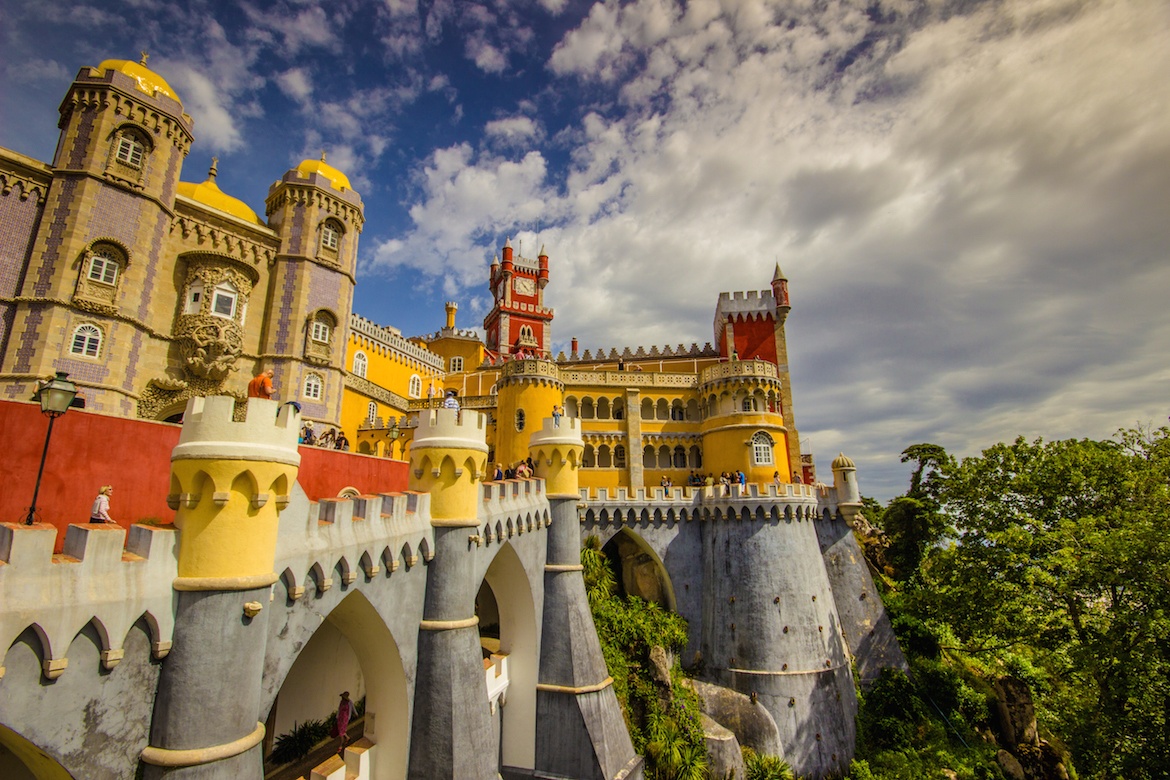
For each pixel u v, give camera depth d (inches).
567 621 1185.4
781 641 1518.2
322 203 1588.3
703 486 1866.4
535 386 1994.3
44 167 1131.9
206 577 474.0
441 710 780.0
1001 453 1643.7
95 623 408.8
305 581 594.9
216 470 482.0
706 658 1606.8
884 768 1454.2
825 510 1828.2
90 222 1138.7
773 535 1619.1
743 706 1459.2
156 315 1268.5
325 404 1529.3
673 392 2239.2
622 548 1882.4
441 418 879.7
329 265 1582.2
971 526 1638.8
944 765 1441.9
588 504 1748.3
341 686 949.8
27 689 368.8
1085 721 1310.3
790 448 2224.4
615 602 1638.8
